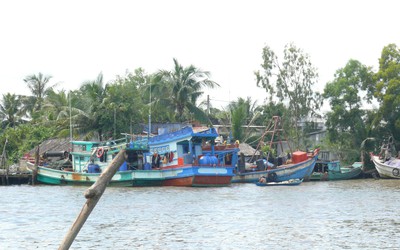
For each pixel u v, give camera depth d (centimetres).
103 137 6550
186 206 3616
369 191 4888
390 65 7512
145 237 2519
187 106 7169
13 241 2453
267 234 2594
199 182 5094
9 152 7169
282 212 3347
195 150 5278
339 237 2519
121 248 2291
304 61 8244
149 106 6662
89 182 5259
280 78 8250
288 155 6469
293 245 2345
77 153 5569
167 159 5275
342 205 3712
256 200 3994
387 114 7488
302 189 5062
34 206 3631
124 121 6481
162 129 6062
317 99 8244
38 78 9438
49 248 2309
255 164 6259
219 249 2273
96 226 2805
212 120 8575
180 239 2472
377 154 7631
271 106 8375
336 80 7850
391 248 2281
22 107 9331
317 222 2958
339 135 7800
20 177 5616
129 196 4244
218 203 3800
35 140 7169
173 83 7062
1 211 3384
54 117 7675
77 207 3581
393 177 6812
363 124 7694
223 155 5634
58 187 5206
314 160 6091
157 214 3238
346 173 6800
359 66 7756
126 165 5228
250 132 8100
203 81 7181
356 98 7662
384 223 2917
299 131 8281
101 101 6612
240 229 2731
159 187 5122
